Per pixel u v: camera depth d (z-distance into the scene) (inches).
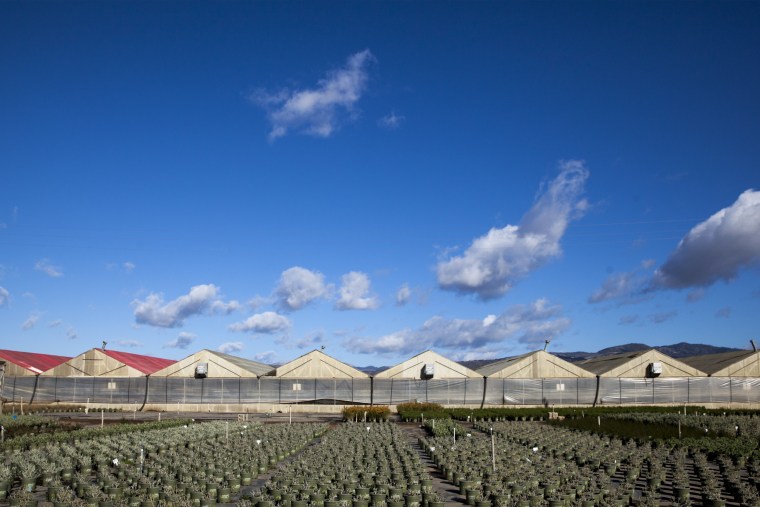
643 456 1633.9
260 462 1515.7
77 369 3255.4
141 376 3213.6
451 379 3186.5
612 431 2107.5
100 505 1024.9
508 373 3208.7
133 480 1301.7
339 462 1486.2
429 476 1330.0
